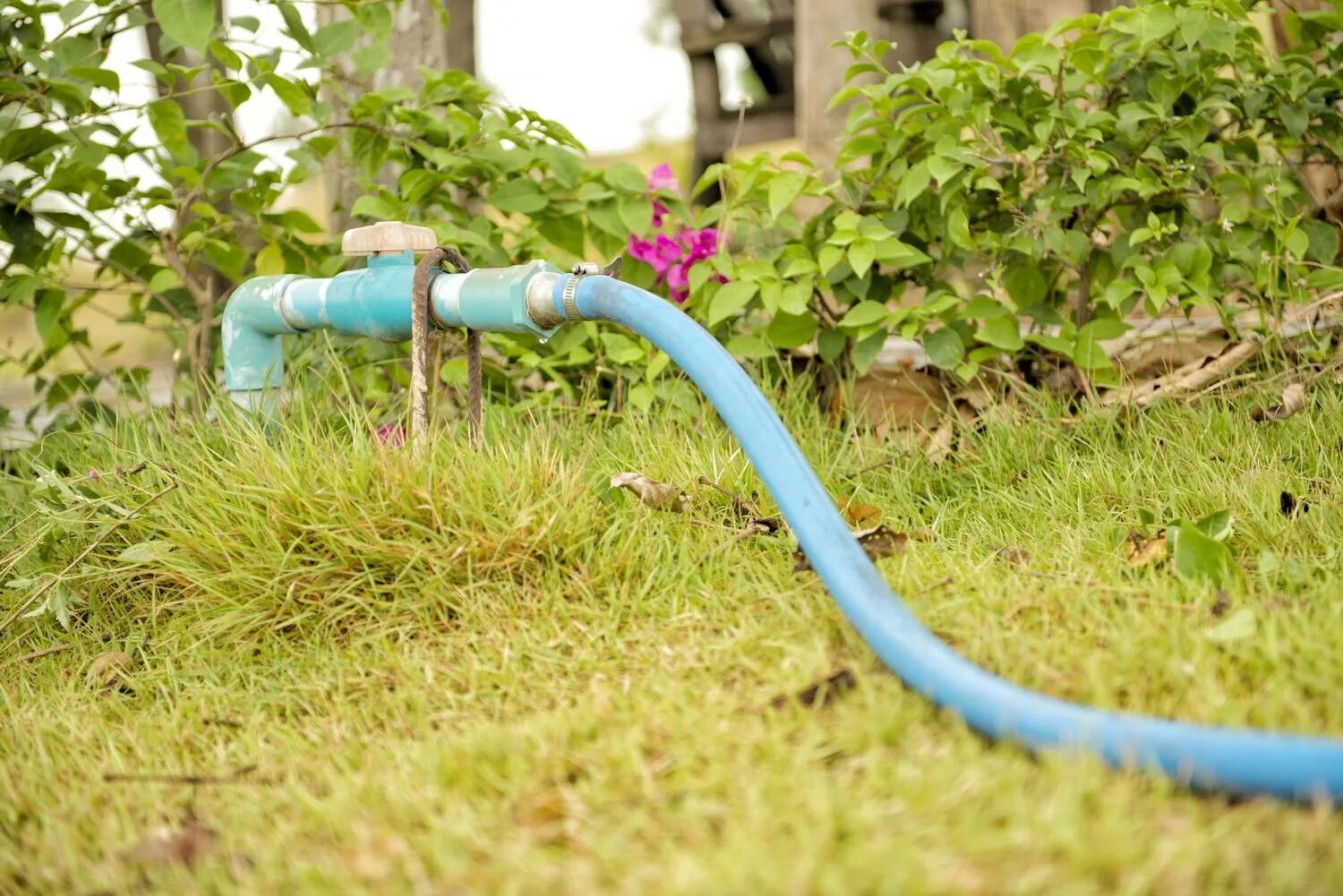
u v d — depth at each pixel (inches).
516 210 108.3
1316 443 84.3
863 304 100.9
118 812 55.8
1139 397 97.1
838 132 164.9
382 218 103.7
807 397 107.7
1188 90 102.6
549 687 63.2
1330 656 53.8
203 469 84.6
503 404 110.9
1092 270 108.3
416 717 62.7
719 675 60.9
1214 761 44.7
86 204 109.4
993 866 41.5
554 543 75.9
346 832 49.9
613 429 102.6
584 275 79.4
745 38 259.9
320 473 79.5
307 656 72.0
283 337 105.3
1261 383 94.2
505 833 47.7
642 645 66.5
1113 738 46.7
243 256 116.3
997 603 64.0
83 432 100.2
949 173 96.2
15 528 86.0
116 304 328.8
